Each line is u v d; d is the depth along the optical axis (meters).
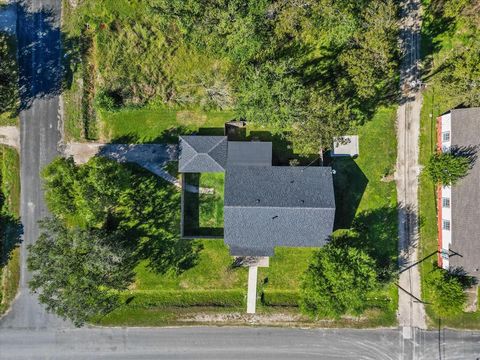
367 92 42.16
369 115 47.22
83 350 47.47
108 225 46.62
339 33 41.56
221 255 47.34
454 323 47.34
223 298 47.53
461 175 43.53
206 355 47.69
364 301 42.84
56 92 46.94
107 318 47.38
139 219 47.19
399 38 46.94
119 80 46.38
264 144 45.31
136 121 47.12
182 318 47.41
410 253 47.34
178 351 47.62
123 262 44.44
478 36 46.38
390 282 45.16
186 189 47.12
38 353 47.31
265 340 47.66
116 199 43.47
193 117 47.16
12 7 46.53
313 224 43.75
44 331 47.34
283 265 47.47
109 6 46.12
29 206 47.19
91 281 40.50
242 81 44.34
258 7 41.69
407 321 47.47
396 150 47.25
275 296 47.50
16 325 47.34
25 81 46.84
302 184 44.09
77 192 40.28
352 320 47.59
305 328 47.66
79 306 40.62
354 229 47.16
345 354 47.72
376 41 40.19
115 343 47.47
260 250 45.66
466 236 43.88
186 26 42.03
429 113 47.09
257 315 47.56
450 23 46.78
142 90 46.69
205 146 45.25
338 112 42.50
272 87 40.53
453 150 44.12
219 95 46.84
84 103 46.75
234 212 43.41
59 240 40.53
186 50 46.62
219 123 47.09
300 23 42.25
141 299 47.41
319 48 46.06
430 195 47.25
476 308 47.25
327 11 40.72
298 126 42.22
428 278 47.12
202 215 47.22
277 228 44.09
